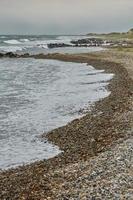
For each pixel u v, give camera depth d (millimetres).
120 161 18906
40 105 39469
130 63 78375
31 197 16406
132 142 22609
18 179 19312
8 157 23188
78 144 25188
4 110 36938
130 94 40938
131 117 29969
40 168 20922
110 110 34250
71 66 84312
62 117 33531
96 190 15391
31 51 142875
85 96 44250
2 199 16672
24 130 29375
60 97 44281
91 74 67062
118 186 15477
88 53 113250
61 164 21312
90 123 30172
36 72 73500
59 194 15852
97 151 22672
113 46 161250
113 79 56969
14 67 85125
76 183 16844
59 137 27281
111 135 25828
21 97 44688
